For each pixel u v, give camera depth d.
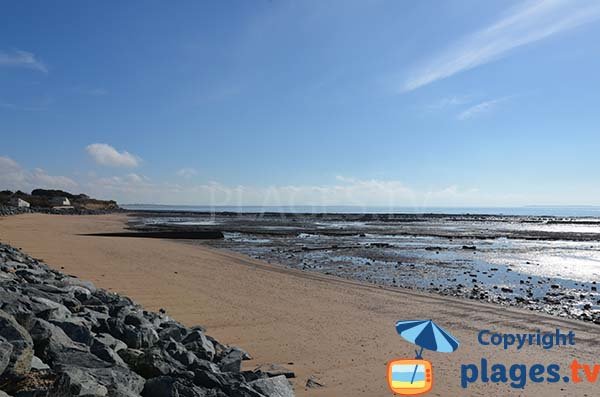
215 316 11.46
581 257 31.66
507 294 18.11
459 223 100.19
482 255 32.28
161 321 9.00
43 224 49.47
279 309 12.66
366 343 9.61
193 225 66.50
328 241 42.88
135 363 6.02
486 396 7.05
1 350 4.51
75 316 7.28
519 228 78.50
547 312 14.92
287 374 7.46
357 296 15.36
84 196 144.38
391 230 63.69
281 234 51.47
